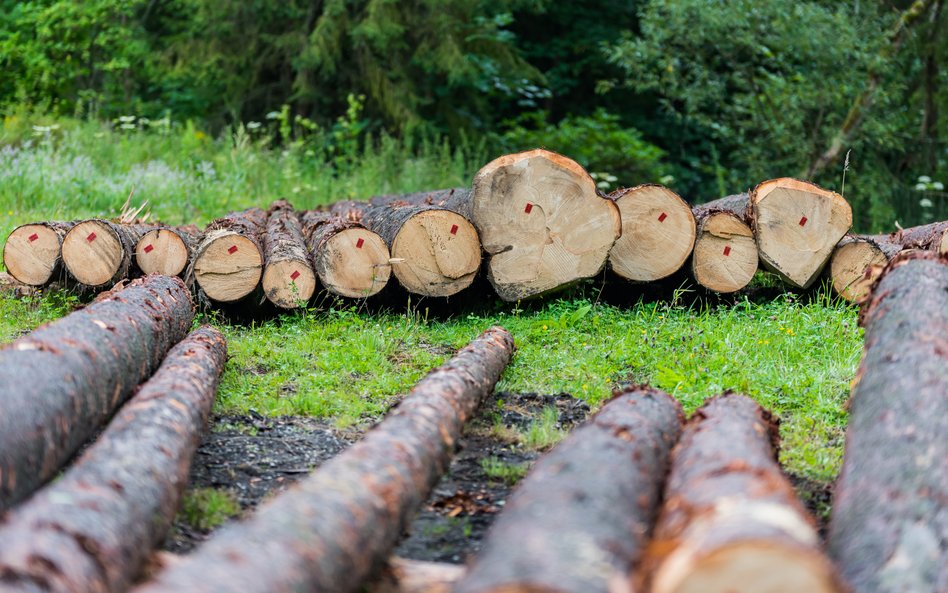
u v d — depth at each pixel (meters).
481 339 6.51
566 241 8.03
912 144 18.86
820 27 16.67
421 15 19.56
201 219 13.42
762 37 17.05
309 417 5.80
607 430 3.96
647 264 8.21
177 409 4.34
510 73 20.64
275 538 2.81
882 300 4.74
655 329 7.36
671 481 3.65
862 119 17.17
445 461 4.18
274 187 15.80
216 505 4.39
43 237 8.13
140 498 3.39
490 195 8.02
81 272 8.02
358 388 6.28
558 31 23.89
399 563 3.61
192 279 7.89
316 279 8.05
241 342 7.25
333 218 9.36
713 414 4.30
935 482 3.28
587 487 3.21
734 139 18.38
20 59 18.91
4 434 3.53
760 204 8.16
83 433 4.21
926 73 18.41
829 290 8.38
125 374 4.86
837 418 5.75
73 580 2.71
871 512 3.27
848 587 3.03
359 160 18.12
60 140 16.17
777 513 2.82
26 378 3.91
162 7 22.05
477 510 4.51
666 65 17.25
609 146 19.72
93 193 13.41
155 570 3.38
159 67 19.77
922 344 4.14
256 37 19.72
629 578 2.73
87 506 3.11
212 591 2.48
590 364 6.75
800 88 17.11
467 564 3.84
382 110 19.58
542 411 5.94
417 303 8.24
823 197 8.14
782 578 2.44
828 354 6.88
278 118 20.11
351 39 19.58
